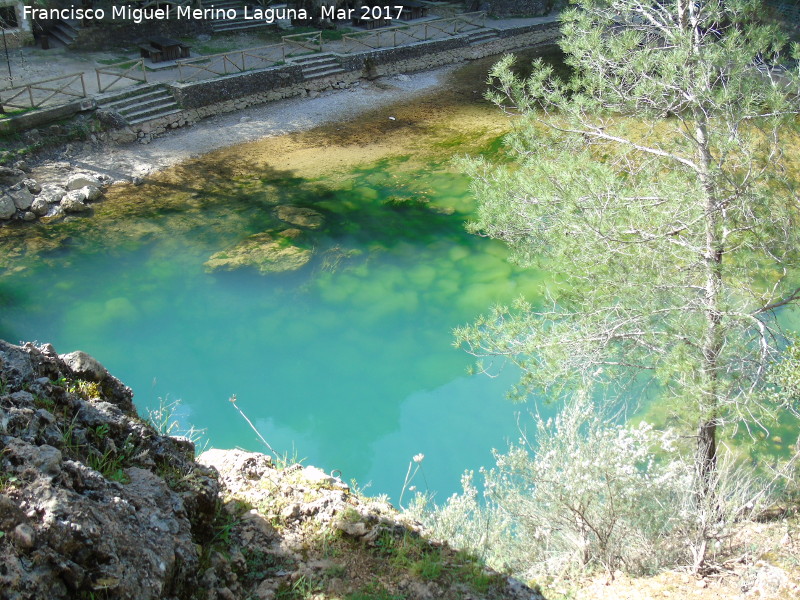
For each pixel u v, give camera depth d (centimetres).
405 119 2609
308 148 2369
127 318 1614
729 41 879
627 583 761
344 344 1590
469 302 1698
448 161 2289
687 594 734
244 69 2612
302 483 609
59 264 1758
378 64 2941
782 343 1064
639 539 834
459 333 1006
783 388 890
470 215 2023
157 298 1680
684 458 1001
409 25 3094
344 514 564
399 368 1540
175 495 455
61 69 2528
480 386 1499
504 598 532
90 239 1853
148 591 373
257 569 507
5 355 497
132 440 511
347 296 1722
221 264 1775
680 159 943
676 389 934
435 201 2084
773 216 879
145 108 2381
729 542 849
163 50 2639
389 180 2183
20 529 344
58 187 1995
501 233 1034
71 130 2194
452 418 1419
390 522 577
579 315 977
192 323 1620
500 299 1702
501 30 3356
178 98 2423
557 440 922
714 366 901
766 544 836
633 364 961
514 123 1059
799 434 1191
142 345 1556
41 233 1864
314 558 528
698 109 912
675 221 931
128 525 401
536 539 870
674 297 940
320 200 2066
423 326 1641
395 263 1827
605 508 854
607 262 916
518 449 966
